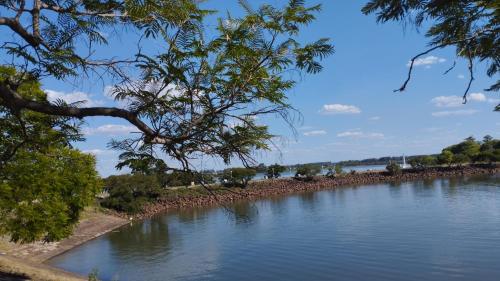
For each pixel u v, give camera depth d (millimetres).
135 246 44375
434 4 3438
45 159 16891
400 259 31922
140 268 34531
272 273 30766
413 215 52750
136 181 72562
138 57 3898
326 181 116062
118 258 38531
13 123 8336
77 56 4641
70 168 19172
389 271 29156
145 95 4164
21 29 4703
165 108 4207
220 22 3758
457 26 3723
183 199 83375
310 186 110875
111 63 4656
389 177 123250
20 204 17422
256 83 3961
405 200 69688
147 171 4379
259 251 38156
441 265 29656
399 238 39469
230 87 4020
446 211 53938
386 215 54531
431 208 57719
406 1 3426
